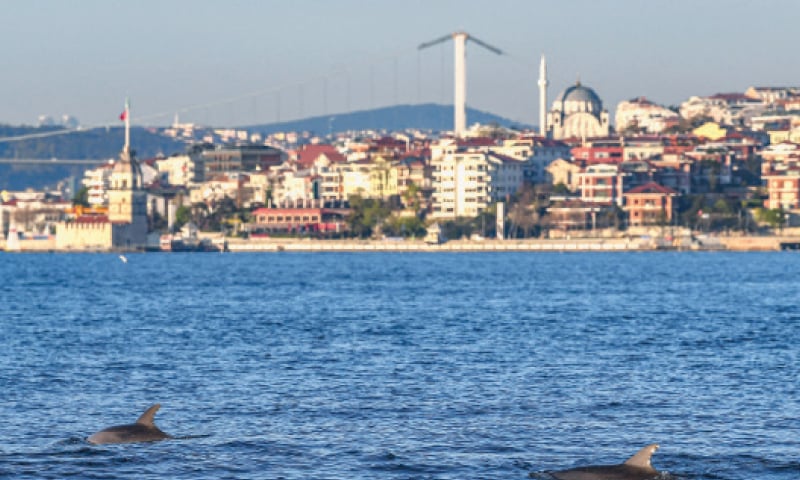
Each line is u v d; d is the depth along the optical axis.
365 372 181.50
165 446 129.62
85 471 120.19
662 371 182.50
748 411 148.38
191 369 185.62
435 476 119.44
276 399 156.88
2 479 117.44
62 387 167.12
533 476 118.56
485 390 163.62
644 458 116.12
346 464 123.44
